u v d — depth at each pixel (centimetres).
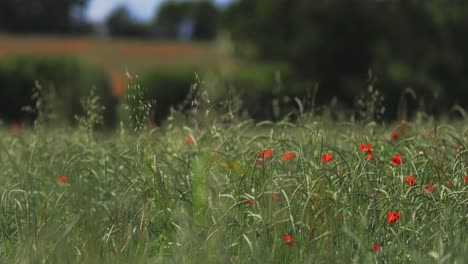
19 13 11106
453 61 4194
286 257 515
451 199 554
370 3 4356
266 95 2922
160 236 550
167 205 580
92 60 2847
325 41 4347
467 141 683
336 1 4312
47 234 527
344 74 4384
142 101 569
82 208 612
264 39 4497
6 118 3088
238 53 4575
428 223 542
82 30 11569
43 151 740
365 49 4369
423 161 624
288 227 544
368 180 581
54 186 681
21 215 591
